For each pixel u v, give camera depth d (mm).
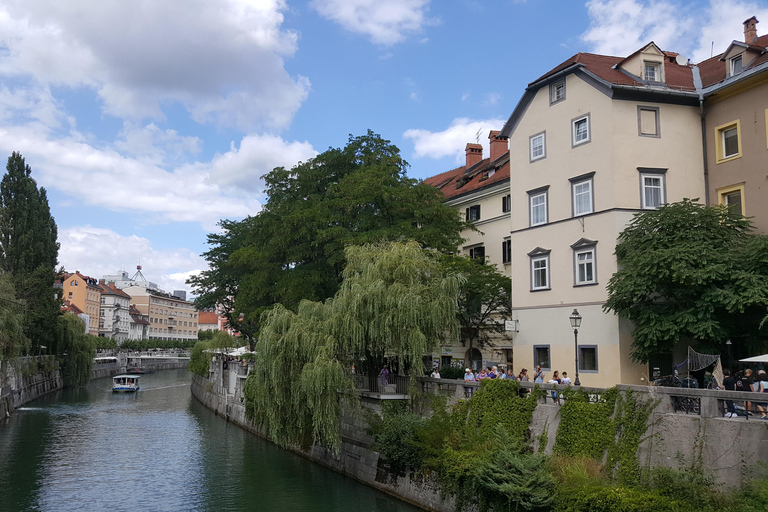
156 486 25516
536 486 16094
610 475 16125
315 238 33531
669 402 15766
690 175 25656
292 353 23969
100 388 72750
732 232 21656
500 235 34812
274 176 38219
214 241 55562
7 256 58281
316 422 22984
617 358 23578
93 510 22250
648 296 22266
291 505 22219
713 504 13500
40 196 64125
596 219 25266
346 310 24109
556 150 27641
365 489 24156
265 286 36812
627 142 25141
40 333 57719
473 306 31812
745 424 13859
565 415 17953
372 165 33969
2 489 25125
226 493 24094
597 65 27719
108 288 133625
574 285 25922
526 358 28141
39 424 42438
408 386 24234
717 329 19953
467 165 42938
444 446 20312
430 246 31234
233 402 44688
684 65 29625
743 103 24422
